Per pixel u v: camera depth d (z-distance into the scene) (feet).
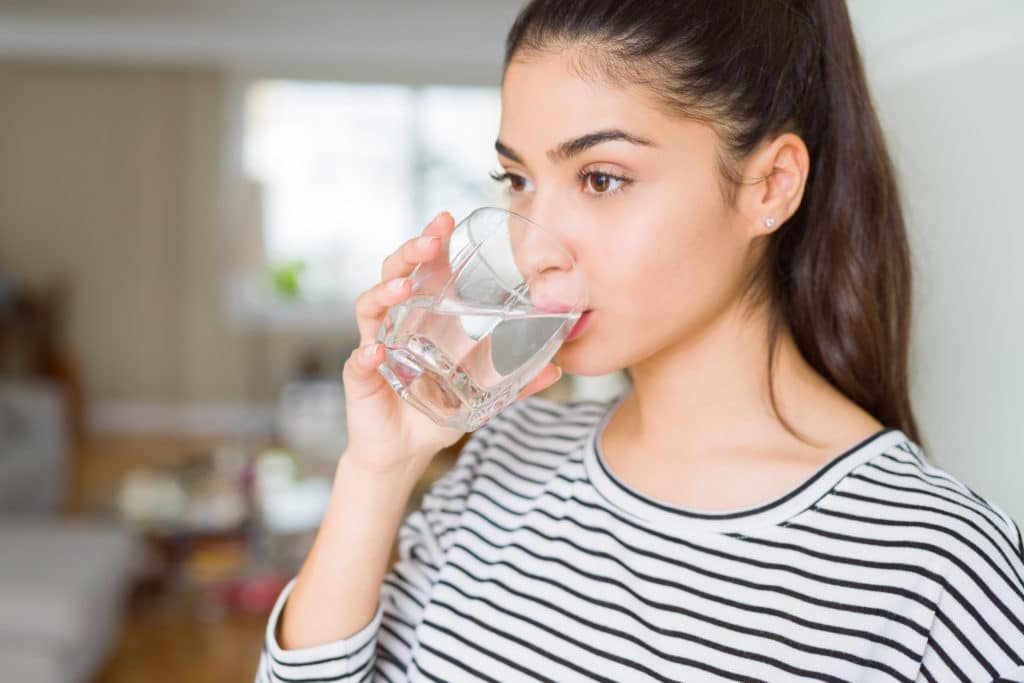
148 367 23.20
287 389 21.74
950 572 2.44
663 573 2.73
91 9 19.76
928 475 2.65
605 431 3.21
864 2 4.19
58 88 22.43
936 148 3.75
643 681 2.65
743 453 2.84
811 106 2.87
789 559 2.60
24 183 22.59
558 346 2.56
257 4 19.13
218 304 23.22
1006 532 2.54
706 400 2.88
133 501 12.34
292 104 23.09
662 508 2.82
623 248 2.55
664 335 2.66
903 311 3.12
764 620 2.57
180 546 11.71
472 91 23.36
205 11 19.79
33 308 21.59
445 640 3.03
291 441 18.76
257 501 12.75
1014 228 3.35
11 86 22.33
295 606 3.11
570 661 2.77
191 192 22.91
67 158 22.61
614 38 2.47
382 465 3.03
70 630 8.46
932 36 3.75
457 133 23.50
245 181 23.07
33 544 9.75
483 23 20.25
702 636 2.62
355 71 23.04
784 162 2.69
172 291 23.09
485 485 3.34
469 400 2.57
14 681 8.11
